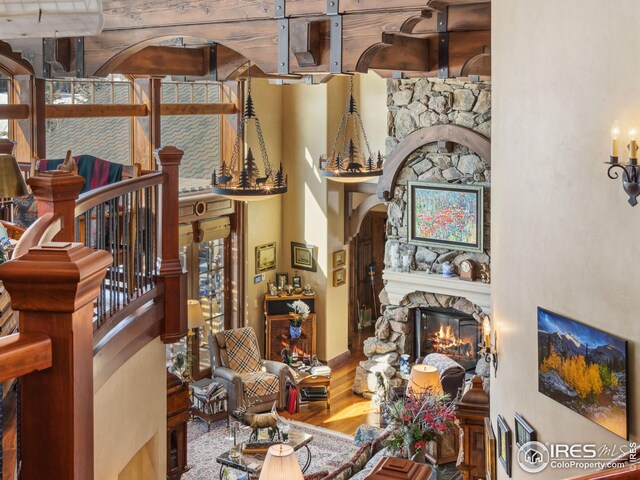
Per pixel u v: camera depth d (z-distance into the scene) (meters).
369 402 12.58
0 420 1.72
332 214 13.60
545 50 5.19
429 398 7.96
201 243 12.52
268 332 13.33
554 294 5.12
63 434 1.62
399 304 12.49
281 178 9.42
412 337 12.69
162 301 4.93
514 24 5.86
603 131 4.41
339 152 13.57
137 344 4.46
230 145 12.77
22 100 8.46
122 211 4.39
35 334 1.58
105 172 6.16
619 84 4.22
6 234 4.43
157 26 6.31
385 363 12.62
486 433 7.10
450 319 12.30
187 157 12.20
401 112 12.04
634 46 4.06
